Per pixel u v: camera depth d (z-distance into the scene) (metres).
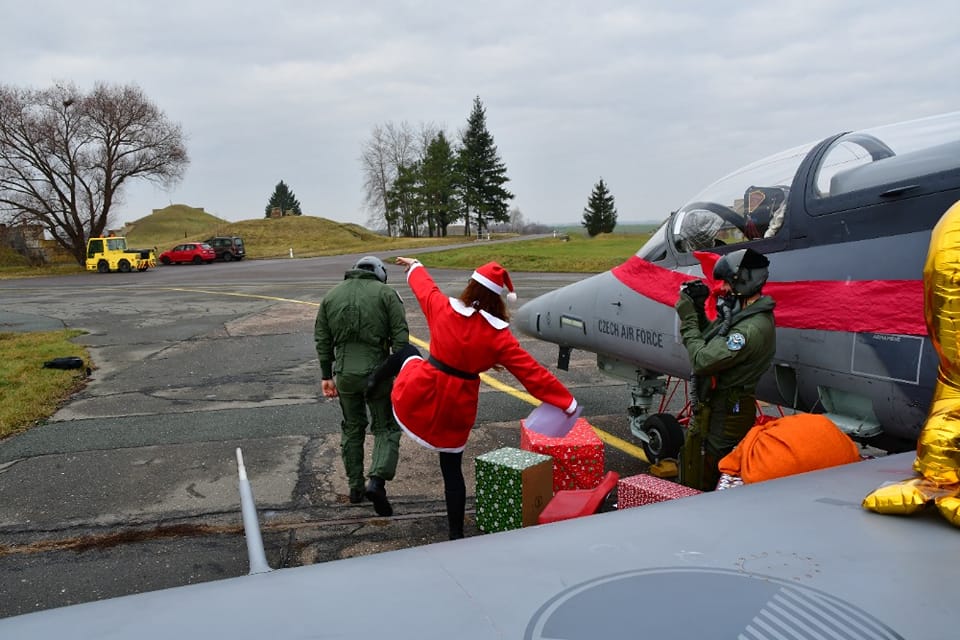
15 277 40.12
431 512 4.57
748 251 3.23
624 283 4.97
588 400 7.59
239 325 13.88
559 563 1.22
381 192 91.81
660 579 1.14
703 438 3.51
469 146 91.50
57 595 3.56
